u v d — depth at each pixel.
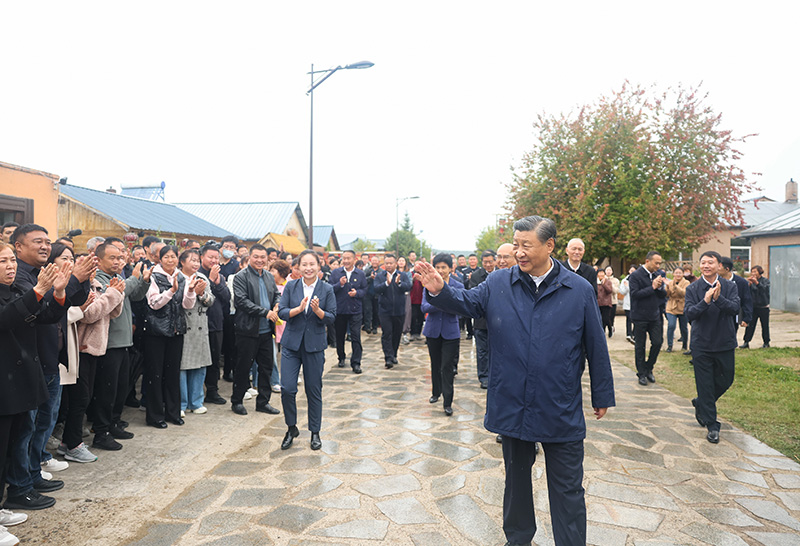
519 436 2.59
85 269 3.27
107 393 4.44
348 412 5.88
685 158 16.34
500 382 2.66
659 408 6.02
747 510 3.47
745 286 6.75
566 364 2.56
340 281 8.36
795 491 3.78
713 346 4.89
